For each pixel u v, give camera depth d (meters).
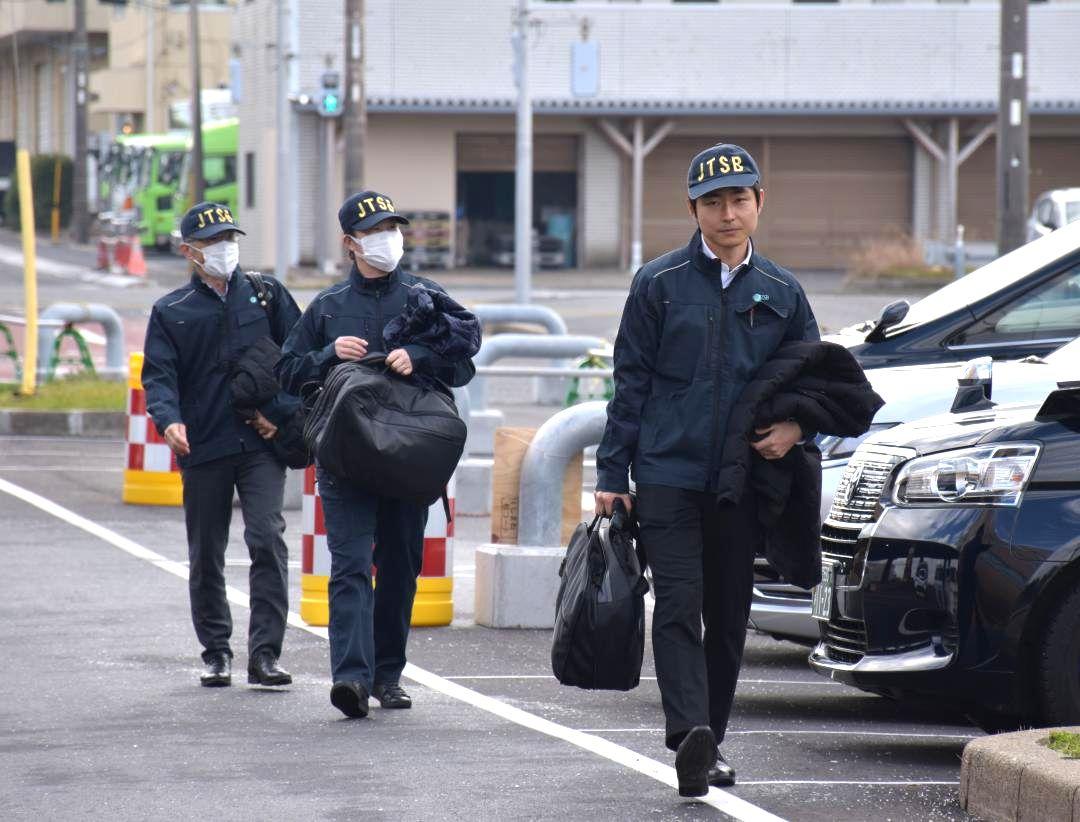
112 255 142.12
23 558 37.53
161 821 19.27
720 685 20.25
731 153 19.72
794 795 20.41
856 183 149.38
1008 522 21.59
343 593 24.22
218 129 165.38
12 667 27.72
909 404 27.91
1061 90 146.25
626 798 20.12
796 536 19.95
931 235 149.12
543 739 23.23
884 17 145.12
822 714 25.56
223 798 20.19
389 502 24.77
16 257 160.88
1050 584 21.47
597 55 141.50
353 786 20.69
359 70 106.25
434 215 146.25
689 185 19.73
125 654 28.77
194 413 26.28
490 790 20.48
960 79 145.75
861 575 22.28
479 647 29.92
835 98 145.75
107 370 70.81
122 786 20.72
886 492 22.47
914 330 30.73
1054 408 22.17
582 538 20.73
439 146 146.88
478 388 59.19
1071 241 31.42
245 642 30.00
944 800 20.22
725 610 20.12
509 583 31.52
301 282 130.88
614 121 147.12
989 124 148.50
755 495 19.88
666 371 19.86
